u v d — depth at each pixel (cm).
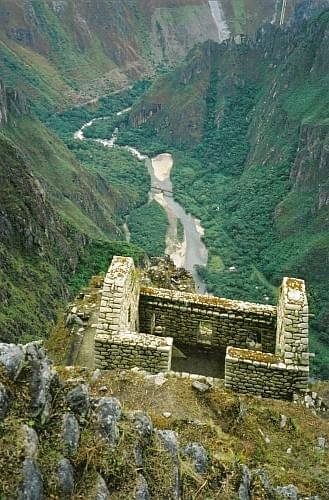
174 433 870
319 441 1110
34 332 7425
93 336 1579
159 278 2191
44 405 777
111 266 1391
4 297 7506
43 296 8731
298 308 1274
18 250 9406
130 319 1424
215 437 1008
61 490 701
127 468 764
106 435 788
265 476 917
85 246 11431
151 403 1135
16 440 708
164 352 1279
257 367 1258
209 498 807
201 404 1148
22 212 9669
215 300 1505
